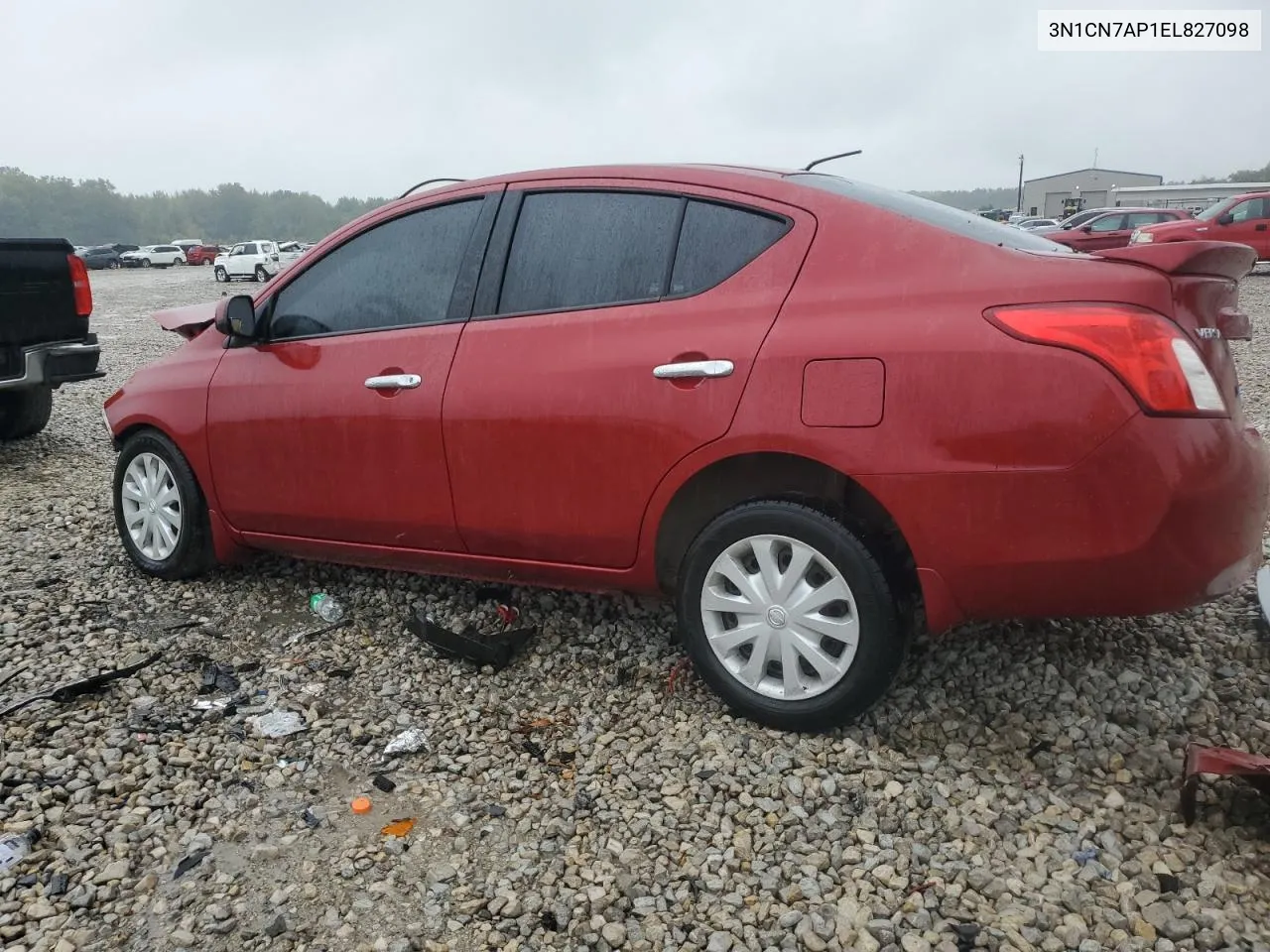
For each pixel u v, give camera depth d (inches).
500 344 128.9
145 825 103.3
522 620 149.7
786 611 112.1
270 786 110.2
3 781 109.9
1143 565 95.2
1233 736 110.9
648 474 117.0
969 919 86.1
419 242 141.6
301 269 152.8
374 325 143.9
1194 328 96.2
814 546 109.2
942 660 128.0
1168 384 92.9
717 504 119.0
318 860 97.4
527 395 124.6
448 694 131.0
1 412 285.3
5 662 139.8
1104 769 107.1
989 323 98.9
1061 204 3294.8
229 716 125.8
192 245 2415.1
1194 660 126.6
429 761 115.3
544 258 129.8
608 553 124.2
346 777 112.2
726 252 117.0
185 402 161.9
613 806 104.9
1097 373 93.8
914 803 102.0
